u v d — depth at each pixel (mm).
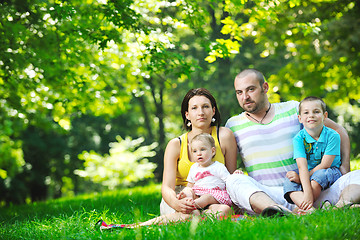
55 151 21906
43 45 9031
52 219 5633
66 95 10555
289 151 4746
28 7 8539
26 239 4344
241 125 5031
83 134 24500
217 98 19125
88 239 3846
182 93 22594
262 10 8531
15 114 10852
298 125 4840
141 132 28344
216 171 4773
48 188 23953
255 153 4848
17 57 8766
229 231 3326
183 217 4340
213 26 17281
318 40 12133
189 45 19484
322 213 3688
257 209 4184
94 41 8305
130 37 9234
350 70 12562
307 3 11531
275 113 4934
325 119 4781
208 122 5023
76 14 7938
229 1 8531
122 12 7645
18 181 20516
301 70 13664
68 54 9430
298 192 4344
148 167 23875
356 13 11438
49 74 9727
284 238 3018
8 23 8445
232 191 4434
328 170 4352
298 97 15039
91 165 23031
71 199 11422
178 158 5047
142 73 9250
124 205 7578
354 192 4059
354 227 3256
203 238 3287
